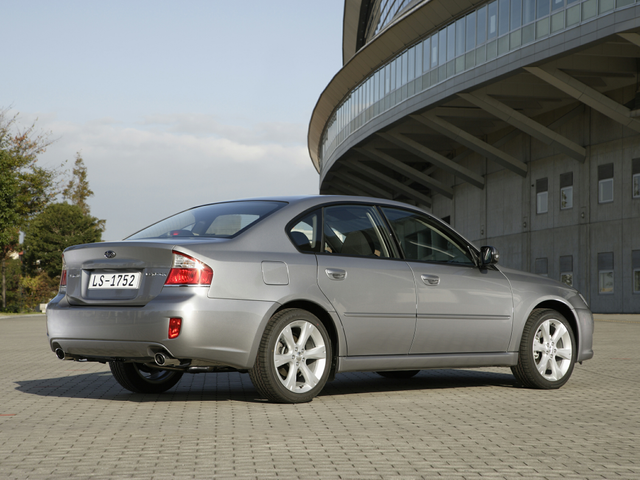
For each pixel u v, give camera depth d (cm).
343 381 755
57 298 602
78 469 358
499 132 4347
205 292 534
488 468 365
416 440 434
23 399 612
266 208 607
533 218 4044
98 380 764
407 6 4734
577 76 3231
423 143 4666
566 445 424
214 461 375
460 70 3425
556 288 728
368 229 634
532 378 689
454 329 653
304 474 349
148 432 455
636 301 3375
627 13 2614
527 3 3023
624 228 3444
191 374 821
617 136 3481
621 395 651
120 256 561
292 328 579
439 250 673
